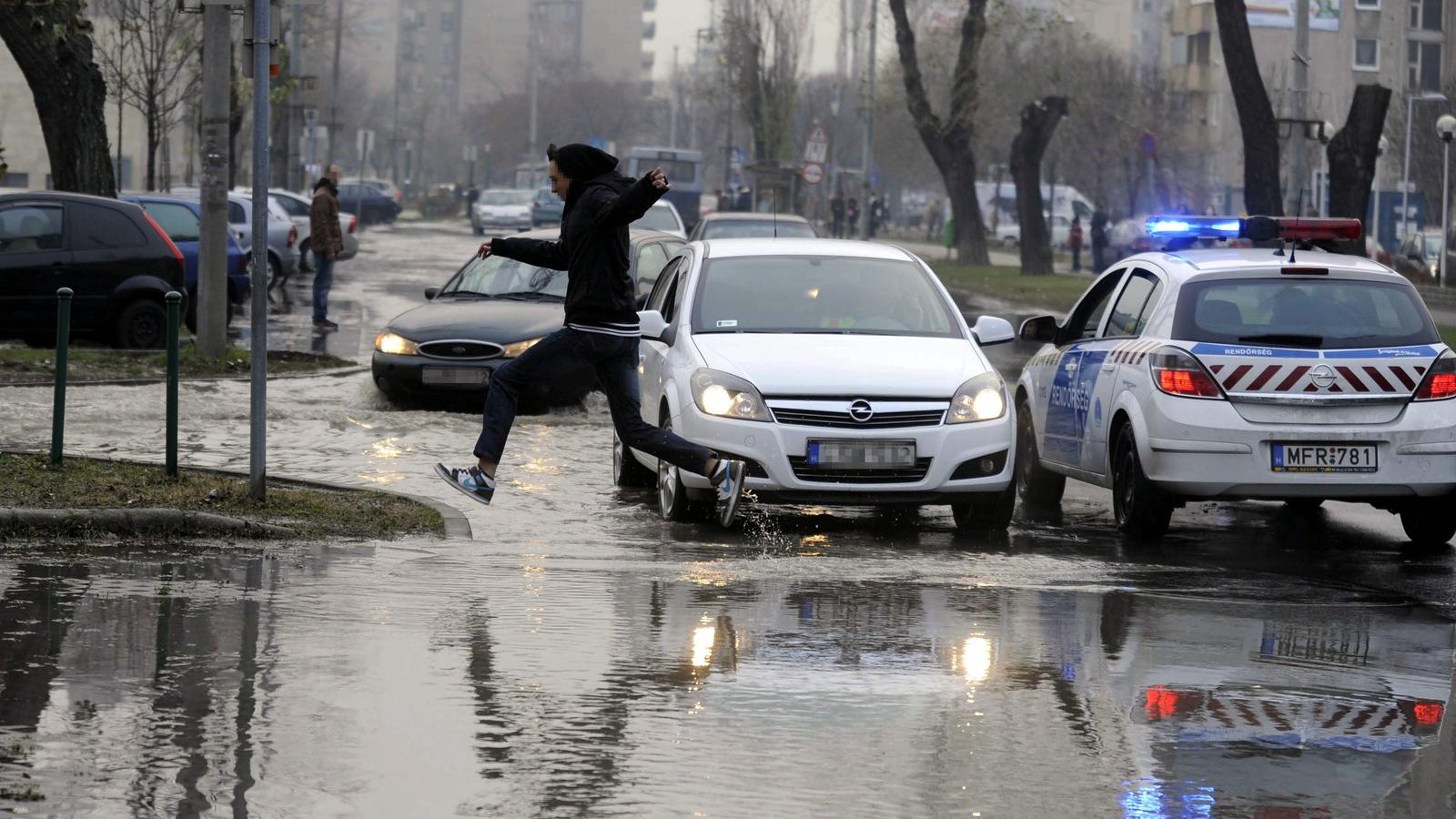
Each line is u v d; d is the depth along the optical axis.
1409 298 27.38
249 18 26.00
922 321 30.19
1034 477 33.06
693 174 188.75
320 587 21.39
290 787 13.45
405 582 21.89
